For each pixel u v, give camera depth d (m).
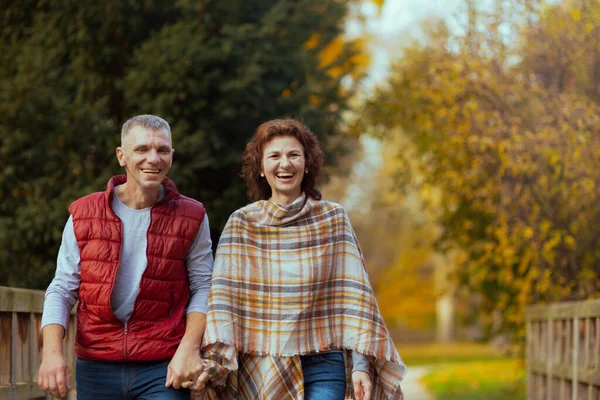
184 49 7.24
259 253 3.64
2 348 4.04
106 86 7.64
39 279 6.90
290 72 7.70
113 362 3.36
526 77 7.31
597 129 6.64
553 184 6.96
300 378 3.58
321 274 3.62
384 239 26.30
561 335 6.34
